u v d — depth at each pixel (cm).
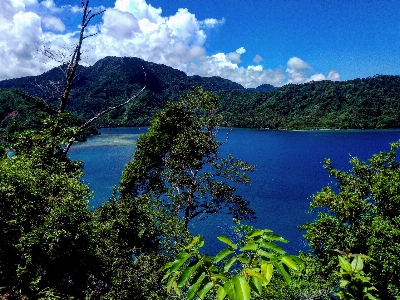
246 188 6050
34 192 831
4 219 782
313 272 1180
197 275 178
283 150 11600
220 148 12344
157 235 1530
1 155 1102
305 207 4866
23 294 709
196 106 2370
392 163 1797
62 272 863
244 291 151
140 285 1072
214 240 3409
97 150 9919
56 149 1252
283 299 903
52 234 790
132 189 2638
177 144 2289
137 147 2656
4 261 755
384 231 1143
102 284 1002
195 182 2256
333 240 1331
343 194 1547
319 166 8481
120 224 1445
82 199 941
